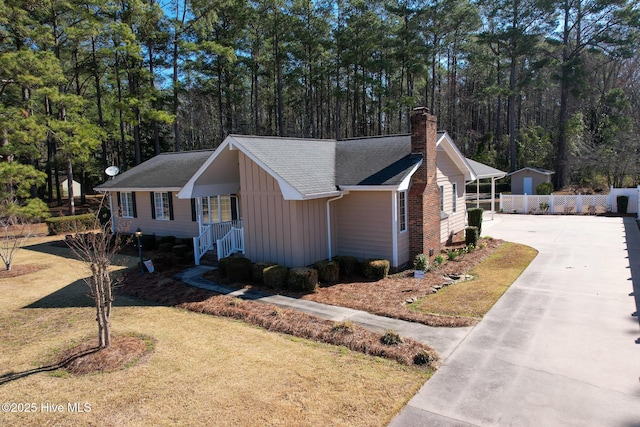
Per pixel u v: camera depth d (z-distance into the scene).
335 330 8.12
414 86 48.50
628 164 31.38
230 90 39.59
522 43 37.97
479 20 40.56
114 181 22.52
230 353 7.48
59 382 6.64
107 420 5.55
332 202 13.95
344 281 12.34
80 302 11.20
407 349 7.23
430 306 9.80
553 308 9.38
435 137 14.67
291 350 7.55
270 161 12.60
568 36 38.88
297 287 11.33
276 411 5.60
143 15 30.64
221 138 41.31
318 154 15.47
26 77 20.27
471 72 54.16
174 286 12.07
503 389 6.03
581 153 35.00
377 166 13.88
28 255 18.53
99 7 29.09
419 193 13.75
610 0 33.84
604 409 5.48
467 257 15.17
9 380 6.78
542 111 56.78
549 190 33.22
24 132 20.81
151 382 6.50
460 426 5.20
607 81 44.22
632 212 25.81
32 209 19.58
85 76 39.91
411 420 5.34
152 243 19.25
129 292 11.73
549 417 5.34
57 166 40.34
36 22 24.31
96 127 27.25
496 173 24.64
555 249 15.95
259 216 13.26
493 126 61.75
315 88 48.78
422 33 40.59
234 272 12.32
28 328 9.26
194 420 5.46
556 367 6.64
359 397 5.89
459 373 6.52
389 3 40.81
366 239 13.66
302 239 12.61
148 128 43.16
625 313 8.92
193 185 14.15
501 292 10.64
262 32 42.44
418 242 13.91
